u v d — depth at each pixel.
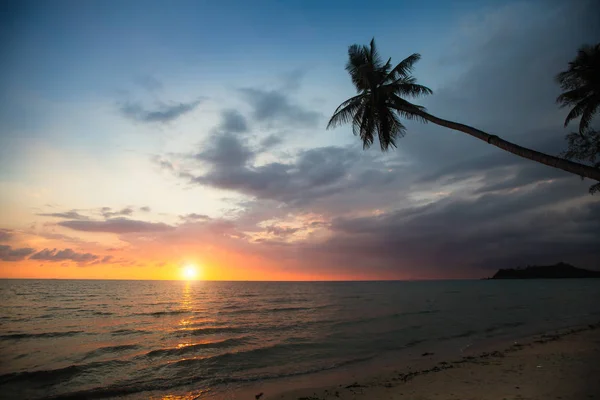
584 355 13.24
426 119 13.26
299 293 82.62
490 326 24.11
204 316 31.39
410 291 94.38
